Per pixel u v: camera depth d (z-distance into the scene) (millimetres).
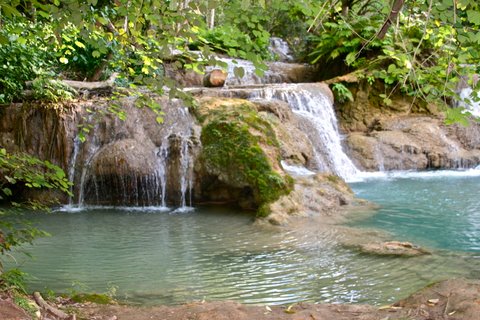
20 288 4855
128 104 10750
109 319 4465
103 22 5145
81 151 10523
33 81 10797
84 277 6199
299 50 22031
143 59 5453
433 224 8578
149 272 6387
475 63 4441
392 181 13031
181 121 10719
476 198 10805
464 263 6477
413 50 4223
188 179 10188
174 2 3832
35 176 4941
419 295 4586
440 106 4254
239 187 9711
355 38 16688
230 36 4090
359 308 4582
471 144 15125
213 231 8297
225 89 13359
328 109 14523
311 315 4410
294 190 9453
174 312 4625
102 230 8508
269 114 11992
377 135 15039
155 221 9109
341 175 13344
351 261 6637
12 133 10766
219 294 5602
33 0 4078
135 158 10289
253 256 6945
